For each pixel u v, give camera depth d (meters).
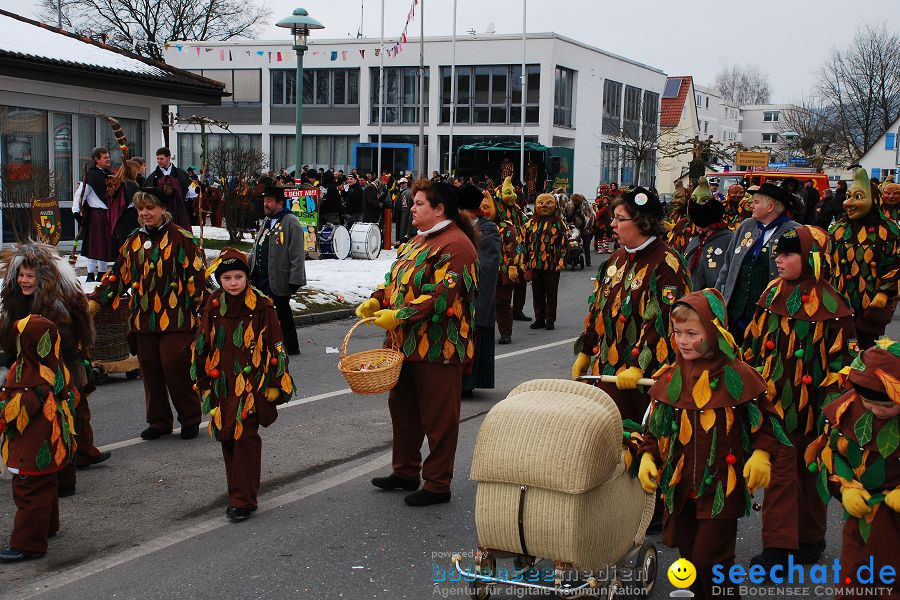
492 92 43.50
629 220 5.20
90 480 6.82
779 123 93.12
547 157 34.91
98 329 9.78
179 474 6.97
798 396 5.23
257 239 11.47
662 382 4.19
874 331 9.26
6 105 16.64
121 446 7.68
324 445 7.74
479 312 9.27
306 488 6.67
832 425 3.99
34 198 15.51
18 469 5.34
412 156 44.28
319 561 5.34
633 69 50.66
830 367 5.18
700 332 4.02
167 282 7.68
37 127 17.28
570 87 45.16
